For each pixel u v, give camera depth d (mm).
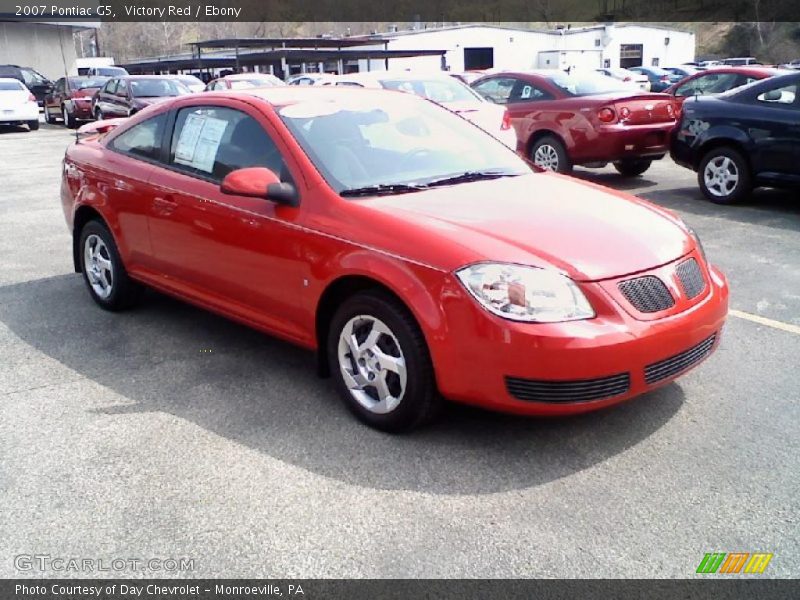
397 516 2936
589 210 3781
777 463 3258
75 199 5422
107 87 19891
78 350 4707
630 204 4004
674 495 3039
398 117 4543
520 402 3156
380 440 3523
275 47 36969
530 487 3115
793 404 3789
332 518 2930
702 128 8602
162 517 2957
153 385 4168
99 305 5535
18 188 11273
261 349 4695
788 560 2650
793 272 5961
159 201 4633
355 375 3680
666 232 3672
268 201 3939
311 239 3699
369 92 4789
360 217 3578
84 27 34750
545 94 10359
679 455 3336
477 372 3182
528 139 10570
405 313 3369
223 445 3496
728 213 8180
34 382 4230
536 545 2750
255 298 4141
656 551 2707
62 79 23781
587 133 9758
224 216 4168
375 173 4000
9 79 21688
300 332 3934
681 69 39219
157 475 3246
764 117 8016
